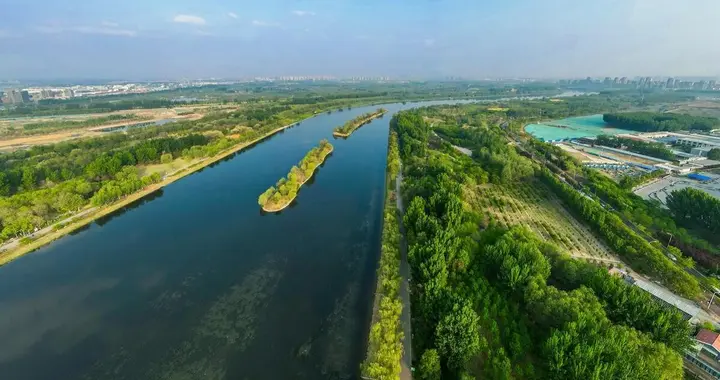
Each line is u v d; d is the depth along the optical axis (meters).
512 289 98.50
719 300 102.31
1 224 140.25
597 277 97.06
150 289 114.75
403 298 103.31
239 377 83.56
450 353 79.19
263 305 107.31
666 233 135.62
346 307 106.12
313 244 141.88
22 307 106.38
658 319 81.06
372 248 138.38
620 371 68.12
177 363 87.25
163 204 180.88
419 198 147.25
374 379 75.44
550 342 75.50
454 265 108.50
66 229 148.12
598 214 145.25
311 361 87.62
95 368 86.19
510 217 158.00
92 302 108.62
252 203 182.38
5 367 86.38
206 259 131.62
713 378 76.75
